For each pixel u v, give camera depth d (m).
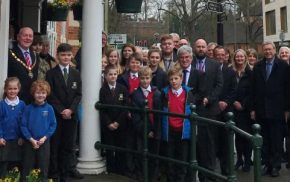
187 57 5.71
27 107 4.83
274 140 6.34
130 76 6.23
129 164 5.82
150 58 6.14
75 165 5.83
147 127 5.33
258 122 6.50
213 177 4.34
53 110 5.00
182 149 5.34
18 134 4.78
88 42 5.88
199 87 5.76
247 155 6.59
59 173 5.52
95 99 5.90
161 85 6.06
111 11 24.08
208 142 5.74
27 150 4.79
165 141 5.38
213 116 5.84
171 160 5.02
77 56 7.22
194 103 5.38
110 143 5.96
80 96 5.55
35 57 5.22
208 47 7.31
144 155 5.35
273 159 6.36
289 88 6.30
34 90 4.81
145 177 5.36
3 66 4.82
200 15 34.22
